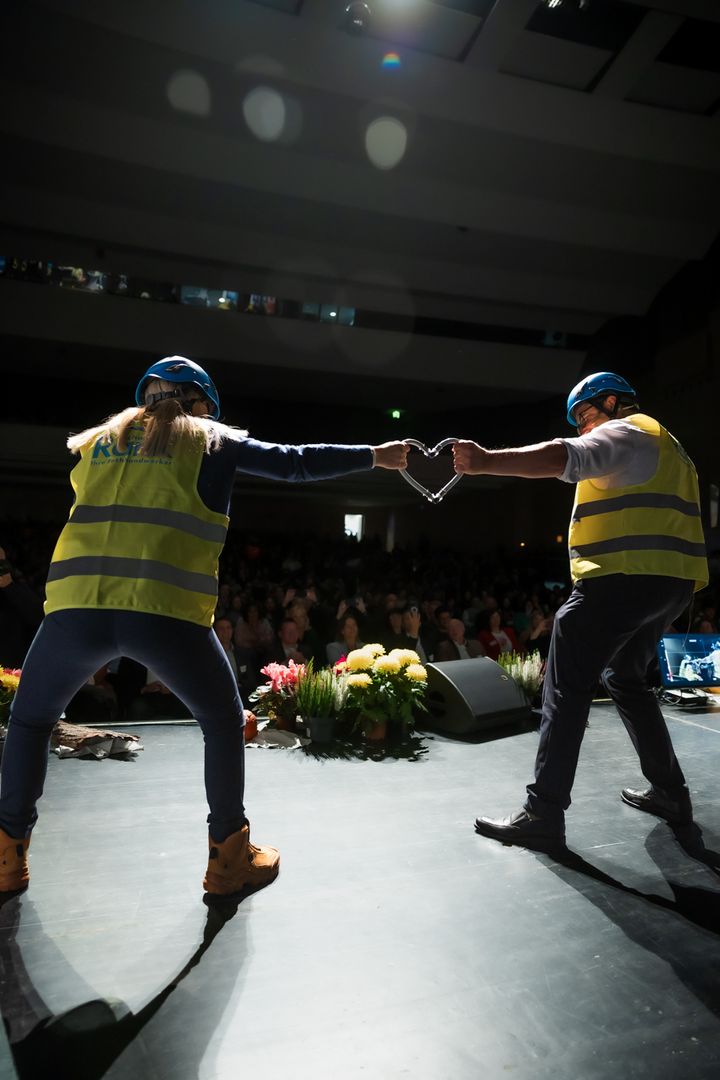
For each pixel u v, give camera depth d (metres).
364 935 1.72
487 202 16.61
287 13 12.56
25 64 13.09
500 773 2.97
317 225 17.22
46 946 1.64
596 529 2.25
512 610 12.91
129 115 14.28
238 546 21.78
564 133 14.88
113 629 1.67
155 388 1.95
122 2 12.08
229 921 1.77
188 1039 1.34
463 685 3.64
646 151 15.34
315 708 3.35
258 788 2.73
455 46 13.35
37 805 2.49
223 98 14.04
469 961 1.62
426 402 24.80
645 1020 1.43
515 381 21.77
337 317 19.81
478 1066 1.29
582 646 2.23
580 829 2.40
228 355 19.92
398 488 25.81
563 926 1.79
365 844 2.24
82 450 1.88
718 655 4.38
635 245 17.41
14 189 15.59
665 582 2.19
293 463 1.87
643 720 2.43
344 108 14.30
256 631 7.38
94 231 16.69
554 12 12.78
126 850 2.15
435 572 19.11
